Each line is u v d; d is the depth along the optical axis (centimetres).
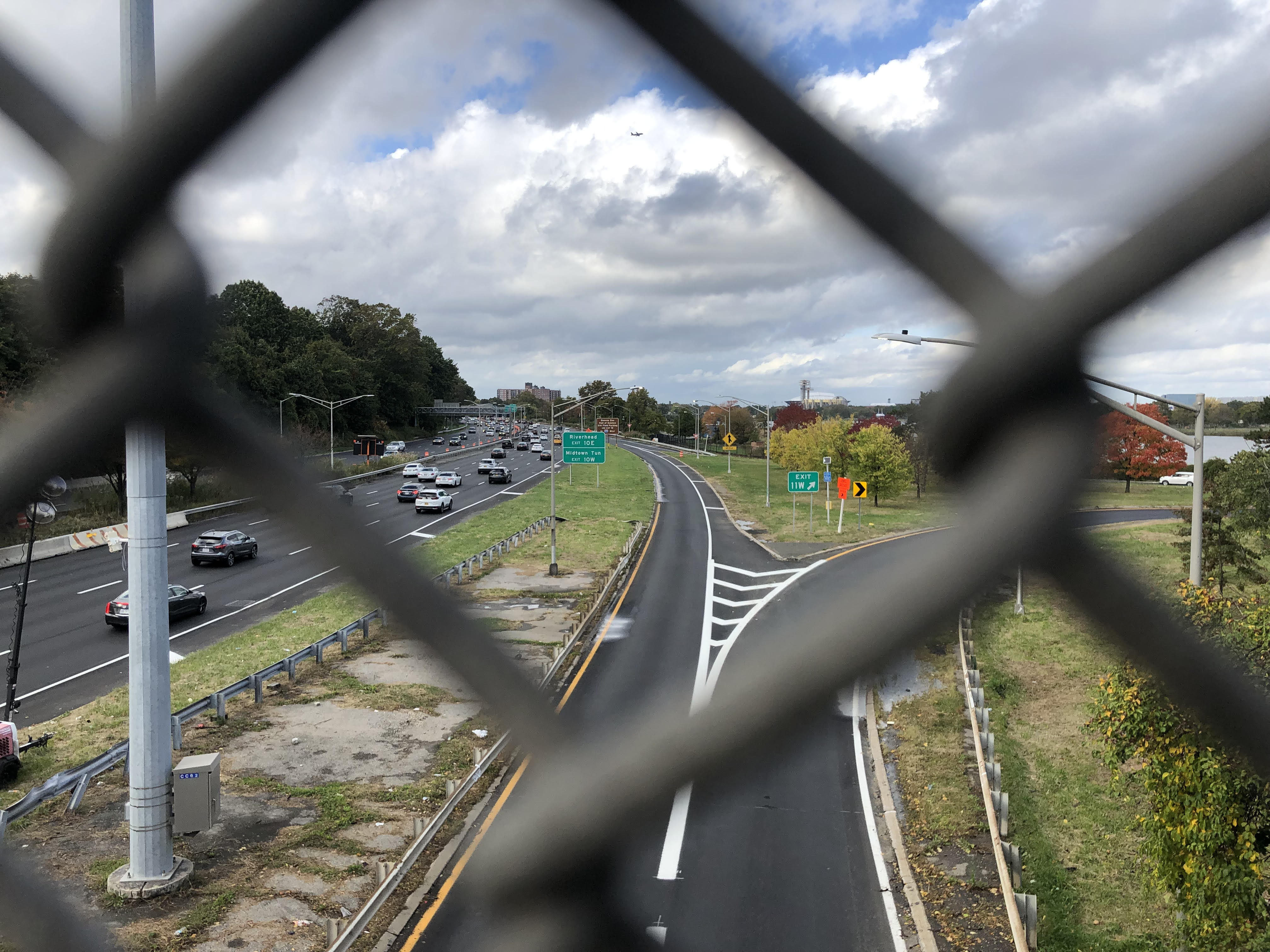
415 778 1308
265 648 2000
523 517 4597
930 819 1211
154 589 970
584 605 2450
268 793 1246
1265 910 740
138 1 698
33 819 1156
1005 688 1762
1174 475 6394
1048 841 1155
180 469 2650
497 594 2672
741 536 4069
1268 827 764
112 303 224
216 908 950
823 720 226
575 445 4203
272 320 9444
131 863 984
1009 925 956
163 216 220
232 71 207
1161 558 3067
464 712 1589
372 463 7412
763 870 1077
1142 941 925
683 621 2388
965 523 214
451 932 927
